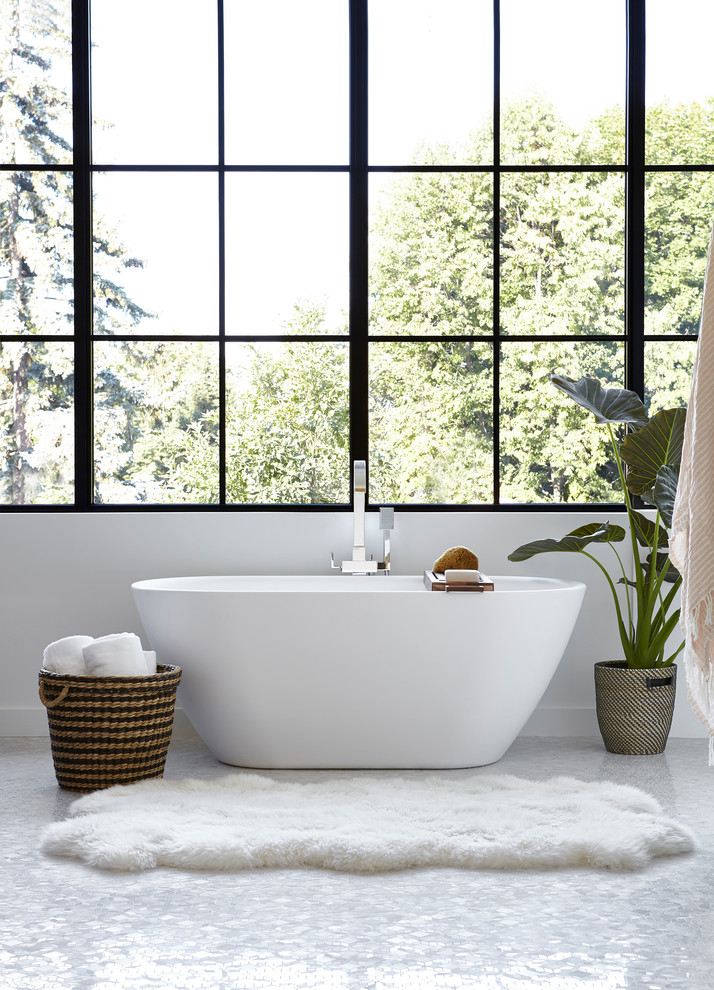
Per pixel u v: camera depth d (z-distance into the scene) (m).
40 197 3.81
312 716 3.02
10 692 3.66
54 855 2.28
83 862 2.22
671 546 1.96
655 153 3.81
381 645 2.97
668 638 3.62
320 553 3.68
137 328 3.82
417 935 1.83
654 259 3.81
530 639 3.04
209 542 3.68
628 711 3.31
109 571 3.67
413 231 3.81
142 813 2.46
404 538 3.68
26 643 3.66
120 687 2.82
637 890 2.06
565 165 3.81
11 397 3.81
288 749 3.07
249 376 3.84
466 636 2.97
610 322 3.82
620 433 3.81
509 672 3.04
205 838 2.24
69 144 3.81
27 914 1.93
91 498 3.79
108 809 2.53
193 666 3.07
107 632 3.67
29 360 3.81
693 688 1.87
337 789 2.74
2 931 1.84
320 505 3.75
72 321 3.81
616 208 3.82
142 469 3.83
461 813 2.48
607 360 3.82
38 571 3.66
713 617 1.81
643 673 3.32
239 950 1.76
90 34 3.81
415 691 3.00
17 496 3.80
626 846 2.20
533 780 2.93
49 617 3.66
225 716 3.07
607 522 3.49
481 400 3.82
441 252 3.82
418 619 2.96
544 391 3.82
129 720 2.83
